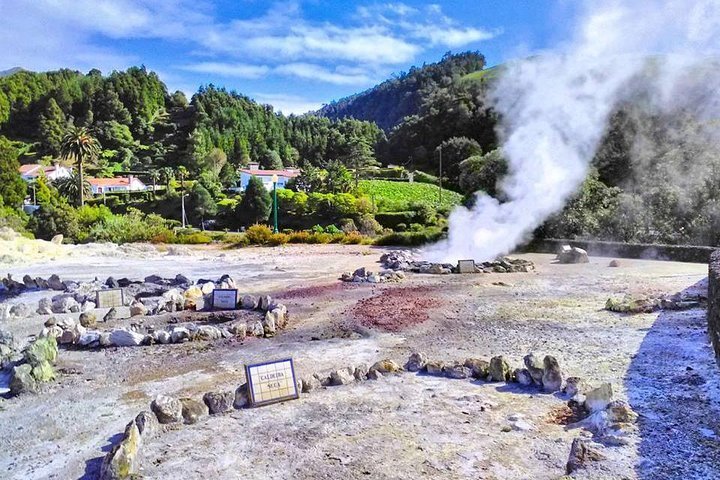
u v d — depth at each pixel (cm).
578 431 509
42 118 10856
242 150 11369
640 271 1577
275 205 3306
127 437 485
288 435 521
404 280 1499
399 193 5875
